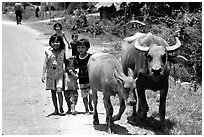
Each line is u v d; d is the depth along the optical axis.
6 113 9.04
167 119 8.16
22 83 12.30
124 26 21.27
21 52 18.70
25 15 42.50
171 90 10.42
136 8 21.89
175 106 9.06
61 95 8.61
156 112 8.56
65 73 8.65
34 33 26.94
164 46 7.42
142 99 7.66
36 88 11.56
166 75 7.26
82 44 8.52
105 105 7.17
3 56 17.73
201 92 10.32
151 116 8.41
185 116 8.41
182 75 11.62
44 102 9.96
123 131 7.38
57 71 8.55
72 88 8.63
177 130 7.50
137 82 7.57
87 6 34.94
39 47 20.19
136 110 8.74
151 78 7.25
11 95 10.83
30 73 13.82
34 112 9.06
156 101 9.62
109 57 7.42
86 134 7.20
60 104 8.66
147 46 7.46
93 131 7.39
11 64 15.73
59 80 8.55
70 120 8.20
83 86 8.64
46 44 21.19
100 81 7.25
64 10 40.44
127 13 22.58
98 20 25.62
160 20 18.25
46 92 11.04
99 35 22.92
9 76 13.45
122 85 6.48
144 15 19.33
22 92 11.12
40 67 14.90
